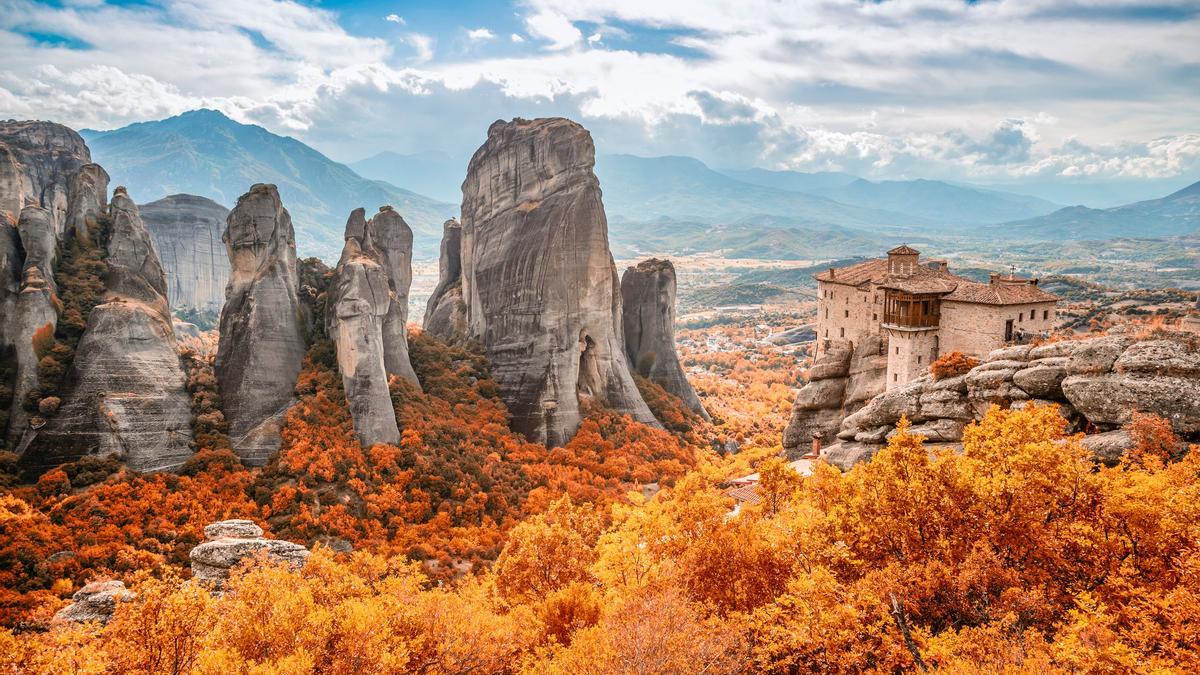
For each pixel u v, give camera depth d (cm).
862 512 3266
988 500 3092
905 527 3150
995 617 2658
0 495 5334
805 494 4184
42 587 4597
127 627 2861
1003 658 2342
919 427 5159
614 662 2659
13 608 4312
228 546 4200
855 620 2656
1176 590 2509
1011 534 2966
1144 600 2583
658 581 3412
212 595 3909
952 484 3166
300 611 2908
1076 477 3056
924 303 6012
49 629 3734
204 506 5844
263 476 6412
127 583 4722
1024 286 5841
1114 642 2333
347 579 3738
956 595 2781
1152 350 4038
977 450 3525
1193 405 3809
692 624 2836
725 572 3412
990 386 4738
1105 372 4172
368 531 6197
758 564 3372
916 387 5294
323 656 2795
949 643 2472
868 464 3644
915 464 3300
